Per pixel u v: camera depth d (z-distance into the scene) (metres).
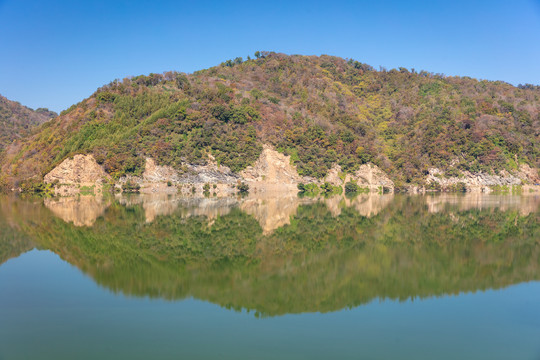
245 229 78.75
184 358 31.38
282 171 153.50
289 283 49.41
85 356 31.36
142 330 35.84
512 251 65.00
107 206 105.25
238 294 45.38
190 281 49.28
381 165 169.12
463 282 50.28
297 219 91.00
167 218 88.19
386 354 32.41
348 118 189.50
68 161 137.38
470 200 133.00
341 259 59.81
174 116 153.25
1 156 171.88
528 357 32.25
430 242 70.50
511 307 42.59
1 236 69.00
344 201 127.38
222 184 144.75
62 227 76.62
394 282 50.19
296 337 35.16
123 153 141.12
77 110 166.25
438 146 177.38
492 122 189.88
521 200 133.38
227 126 155.00
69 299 42.47
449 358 31.89
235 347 33.06
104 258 57.66
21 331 35.16
